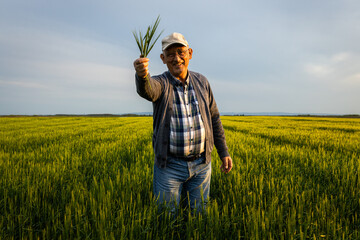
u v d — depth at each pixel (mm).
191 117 1734
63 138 8680
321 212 1954
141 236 1692
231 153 5016
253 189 2576
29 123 22359
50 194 2484
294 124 20016
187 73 1794
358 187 2637
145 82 1354
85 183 2826
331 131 12047
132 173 3301
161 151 1690
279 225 1734
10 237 1714
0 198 2395
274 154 4816
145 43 1288
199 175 1854
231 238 1717
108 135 9773
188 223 1723
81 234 1717
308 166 3846
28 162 4125
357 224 1990
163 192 1779
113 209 1999
